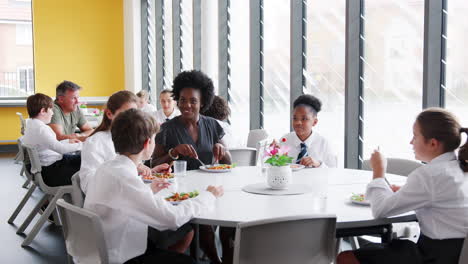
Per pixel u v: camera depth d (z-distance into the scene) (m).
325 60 4.56
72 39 9.05
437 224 1.61
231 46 6.00
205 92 2.79
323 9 4.52
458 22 3.17
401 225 2.34
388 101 3.88
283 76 5.31
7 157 7.91
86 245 1.63
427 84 3.11
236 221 1.58
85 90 9.19
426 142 1.66
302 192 2.03
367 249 1.75
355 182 2.28
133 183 1.64
